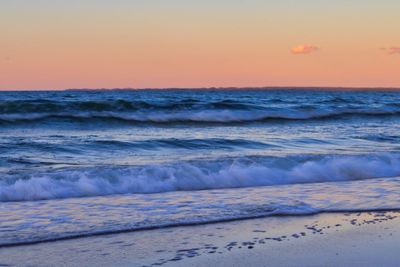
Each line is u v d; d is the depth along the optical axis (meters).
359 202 8.18
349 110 27.66
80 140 15.53
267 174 10.45
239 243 5.87
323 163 11.43
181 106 26.02
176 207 7.67
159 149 14.05
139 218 6.96
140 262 5.20
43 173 9.24
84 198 8.28
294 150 14.37
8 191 8.30
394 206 7.90
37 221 6.73
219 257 5.36
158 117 22.62
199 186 9.48
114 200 8.13
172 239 6.03
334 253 5.52
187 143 15.13
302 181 10.31
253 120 24.00
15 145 13.88
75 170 9.64
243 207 7.70
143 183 9.25
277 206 7.77
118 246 5.75
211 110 25.56
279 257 5.38
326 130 20.72
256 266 5.10
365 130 20.86
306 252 5.55
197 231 6.39
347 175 10.96
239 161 10.98
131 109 24.91
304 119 25.27
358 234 6.27
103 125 21.16
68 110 23.28
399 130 20.95
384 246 5.78
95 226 6.53
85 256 5.39
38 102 24.03
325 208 7.70
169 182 9.44
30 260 5.27
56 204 7.78
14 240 5.90
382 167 11.67
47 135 17.27
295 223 6.80
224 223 6.79
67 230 6.33
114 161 11.71
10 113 21.94
